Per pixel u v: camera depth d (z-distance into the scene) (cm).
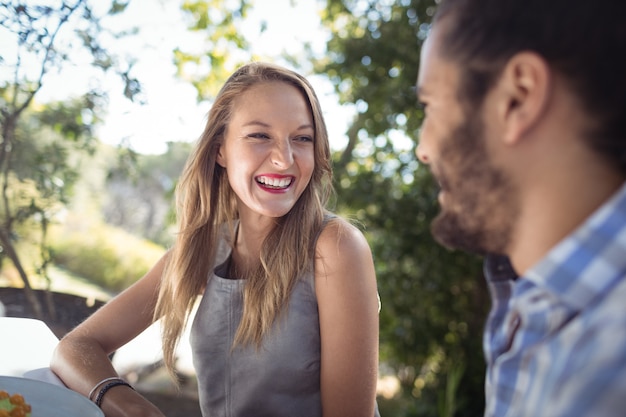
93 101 240
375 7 360
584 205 55
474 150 59
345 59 358
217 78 325
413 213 349
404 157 360
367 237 361
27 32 211
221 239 153
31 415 103
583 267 53
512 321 66
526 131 56
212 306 143
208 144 145
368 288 134
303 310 135
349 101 366
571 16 53
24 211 236
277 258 137
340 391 130
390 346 366
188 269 150
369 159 367
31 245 252
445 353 361
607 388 44
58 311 205
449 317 362
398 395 397
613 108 53
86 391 127
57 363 135
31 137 248
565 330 52
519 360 58
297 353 135
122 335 151
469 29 58
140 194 813
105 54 235
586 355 47
